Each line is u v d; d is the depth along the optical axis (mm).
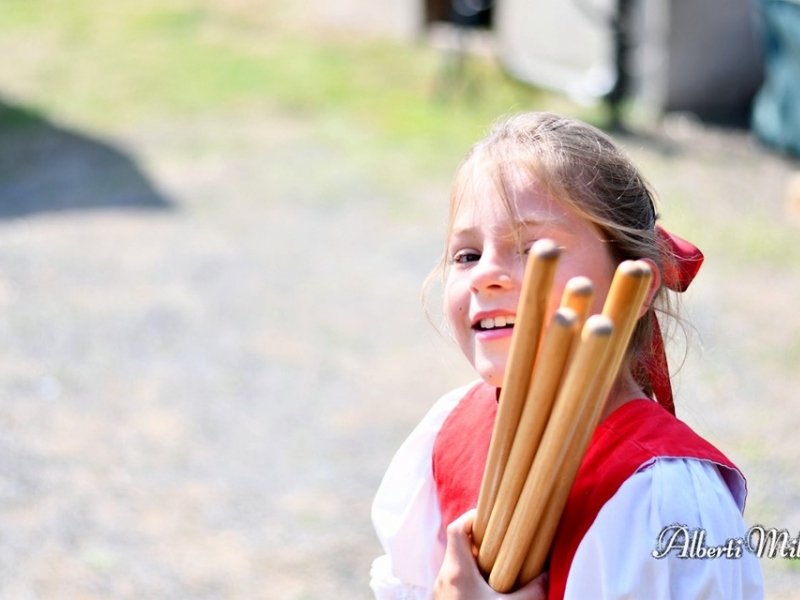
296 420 9883
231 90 22562
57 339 11734
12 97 22359
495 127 2893
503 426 2438
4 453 9242
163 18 28234
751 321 11484
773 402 9648
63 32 27312
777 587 6844
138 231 15320
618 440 2639
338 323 12188
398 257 14250
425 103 21672
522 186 2641
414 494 3264
